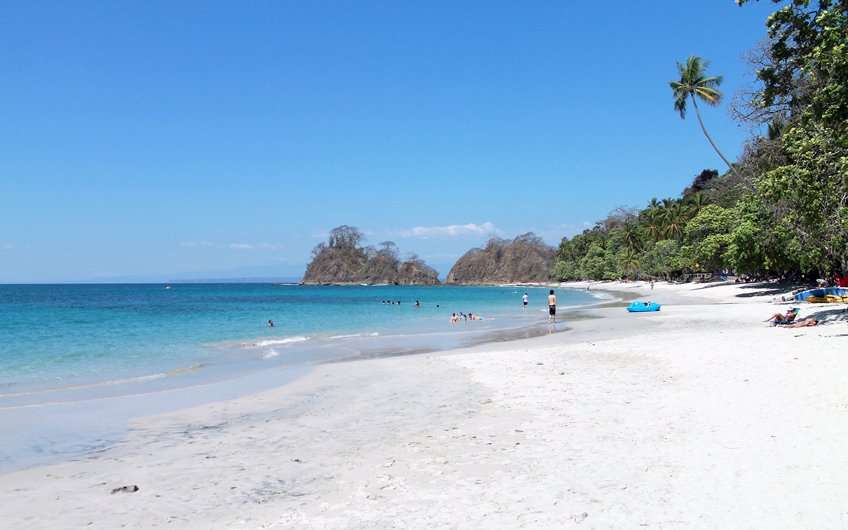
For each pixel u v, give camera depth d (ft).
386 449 30.78
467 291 512.63
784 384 38.99
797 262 157.48
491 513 21.02
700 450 26.58
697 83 150.82
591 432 31.22
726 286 258.16
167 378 60.75
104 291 543.80
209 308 231.09
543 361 59.26
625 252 449.48
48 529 21.57
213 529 21.06
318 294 446.19
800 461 23.93
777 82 79.30
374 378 55.93
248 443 33.60
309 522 21.21
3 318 168.76
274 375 60.70
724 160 134.31
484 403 41.09
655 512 20.04
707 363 50.47
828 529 17.81
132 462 30.45
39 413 43.11
